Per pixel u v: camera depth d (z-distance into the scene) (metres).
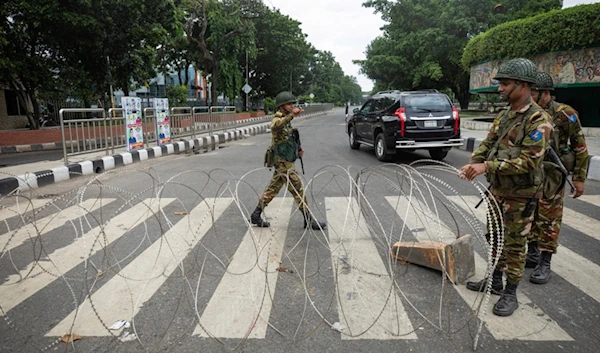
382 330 3.02
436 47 30.62
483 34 18.75
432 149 10.84
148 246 4.73
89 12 15.20
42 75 15.61
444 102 10.25
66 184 8.47
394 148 10.23
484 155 3.33
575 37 13.45
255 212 5.32
